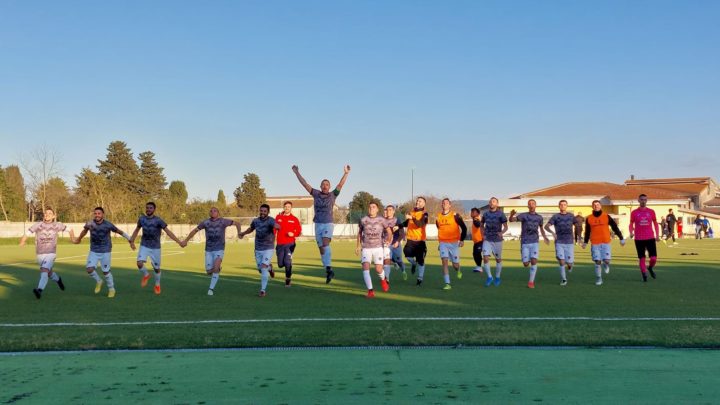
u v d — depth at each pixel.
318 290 12.42
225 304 10.16
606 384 5.04
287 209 13.23
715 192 79.50
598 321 7.79
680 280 14.17
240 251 31.48
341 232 55.84
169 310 9.42
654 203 50.12
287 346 6.43
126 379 5.25
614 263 20.09
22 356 6.06
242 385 5.06
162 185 85.94
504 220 13.36
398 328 7.31
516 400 4.64
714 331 6.99
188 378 5.27
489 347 6.31
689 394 4.77
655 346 6.32
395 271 17.61
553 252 27.34
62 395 4.82
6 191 59.59
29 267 19.78
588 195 53.03
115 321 8.23
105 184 64.06
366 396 4.75
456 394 4.79
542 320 7.91
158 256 12.09
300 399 4.69
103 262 11.52
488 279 13.44
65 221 58.31
